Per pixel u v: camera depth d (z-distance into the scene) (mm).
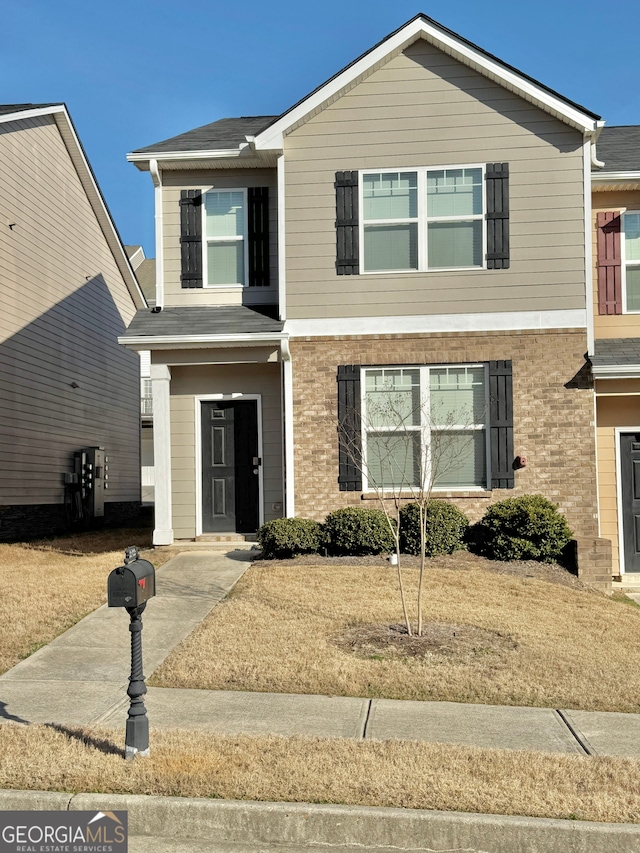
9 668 7785
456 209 13203
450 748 5883
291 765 5488
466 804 4996
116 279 24156
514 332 13008
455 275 13109
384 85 13297
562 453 12859
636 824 4832
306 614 9375
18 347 17500
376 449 13164
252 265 14305
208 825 5000
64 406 20078
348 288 13273
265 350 13273
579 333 12898
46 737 6000
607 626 9422
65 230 20203
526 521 12070
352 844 4891
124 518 24500
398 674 7594
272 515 13891
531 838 4789
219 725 6422
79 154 20484
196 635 8664
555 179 13023
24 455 17750
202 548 13422
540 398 12930
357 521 12234
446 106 13211
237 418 14086
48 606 9641
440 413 13117
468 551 12672
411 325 13156
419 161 13219
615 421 13453
